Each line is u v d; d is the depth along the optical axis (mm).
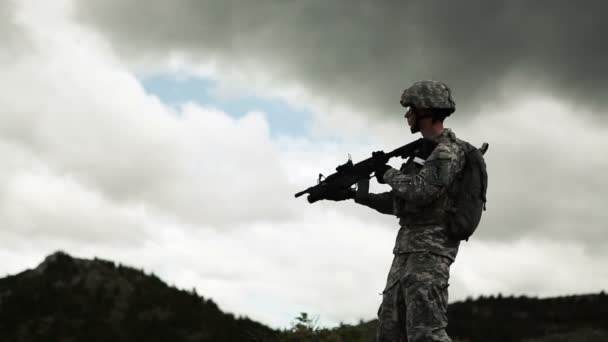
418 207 5594
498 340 21078
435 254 5520
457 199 5582
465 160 5652
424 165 5578
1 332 18062
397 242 5781
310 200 6633
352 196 6566
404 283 5562
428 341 5371
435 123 5895
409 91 5922
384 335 5793
